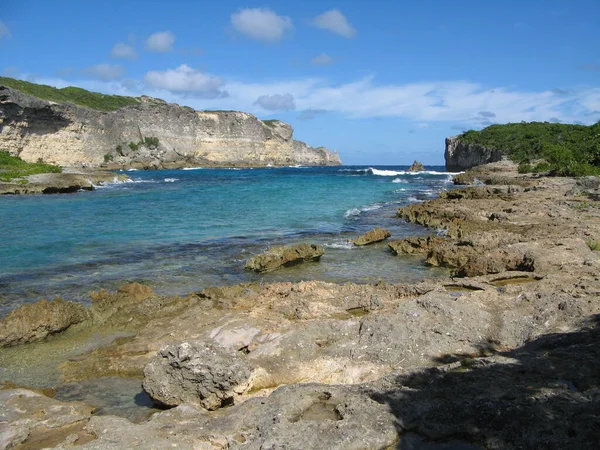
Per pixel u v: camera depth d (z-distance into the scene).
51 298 12.29
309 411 5.61
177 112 118.94
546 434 4.59
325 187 49.94
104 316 10.76
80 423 5.91
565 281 10.95
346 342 8.19
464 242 16.55
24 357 8.96
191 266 15.64
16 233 21.27
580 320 8.12
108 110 110.50
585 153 53.28
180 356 6.84
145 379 7.00
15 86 90.44
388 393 5.74
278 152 149.00
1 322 9.62
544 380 5.73
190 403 6.46
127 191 44.56
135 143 105.00
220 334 8.83
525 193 32.16
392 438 4.91
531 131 85.88
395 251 17.73
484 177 51.66
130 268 15.33
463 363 6.63
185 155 118.88
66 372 8.28
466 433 4.89
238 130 134.00
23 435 5.55
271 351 7.93
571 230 17.72
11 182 43.44
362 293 11.26
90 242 19.30
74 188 44.22
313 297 11.06
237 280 14.20
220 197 38.25
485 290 10.39
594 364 6.01
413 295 11.15
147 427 5.50
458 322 8.51
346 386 6.19
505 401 5.19
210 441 5.10
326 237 20.69
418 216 25.08
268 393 7.08
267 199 36.75
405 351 7.73
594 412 4.81
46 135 77.69
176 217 26.61
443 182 58.50
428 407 5.29
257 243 19.30
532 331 8.16
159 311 10.93
